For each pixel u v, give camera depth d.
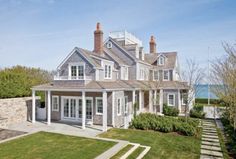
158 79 34.81
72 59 22.30
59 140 13.98
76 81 20.12
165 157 12.34
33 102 21.03
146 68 33.19
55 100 23.00
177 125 18.28
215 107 27.94
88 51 23.62
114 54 30.94
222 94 15.11
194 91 28.28
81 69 21.78
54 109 23.00
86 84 19.86
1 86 20.94
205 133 18.73
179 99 31.06
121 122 21.67
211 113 28.38
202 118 27.31
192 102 30.42
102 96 19.59
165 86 31.78
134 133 17.23
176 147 14.20
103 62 22.61
